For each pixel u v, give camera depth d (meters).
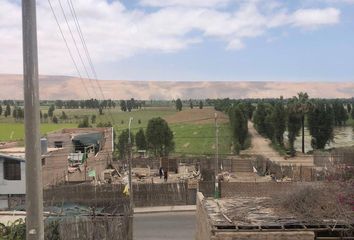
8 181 36.81
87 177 49.31
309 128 89.12
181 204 42.47
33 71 7.80
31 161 7.85
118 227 23.00
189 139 102.44
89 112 180.00
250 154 83.12
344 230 13.44
